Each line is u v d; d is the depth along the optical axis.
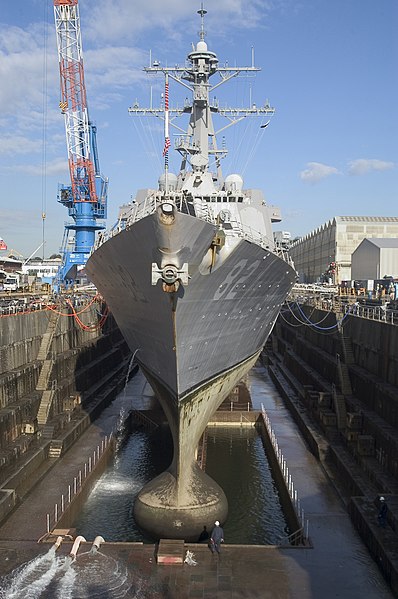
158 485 15.28
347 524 13.95
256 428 26.25
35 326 22.77
